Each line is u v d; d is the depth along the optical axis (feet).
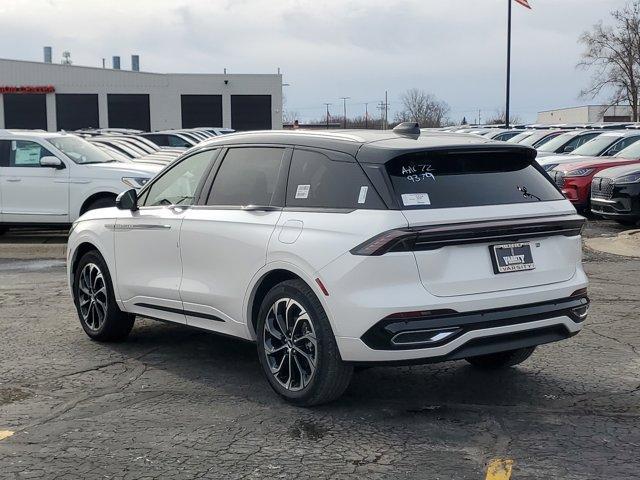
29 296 31.32
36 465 14.97
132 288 22.36
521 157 18.48
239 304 18.95
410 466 14.74
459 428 16.67
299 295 17.28
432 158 17.25
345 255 16.26
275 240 17.80
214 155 20.80
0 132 45.27
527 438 16.08
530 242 17.22
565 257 17.83
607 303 28.73
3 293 31.99
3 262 40.88
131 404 18.43
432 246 16.02
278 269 17.76
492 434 16.31
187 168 21.68
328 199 17.34
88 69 195.52
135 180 43.29
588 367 20.97
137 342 24.21
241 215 19.01
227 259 19.12
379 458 15.12
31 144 44.80
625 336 24.07
